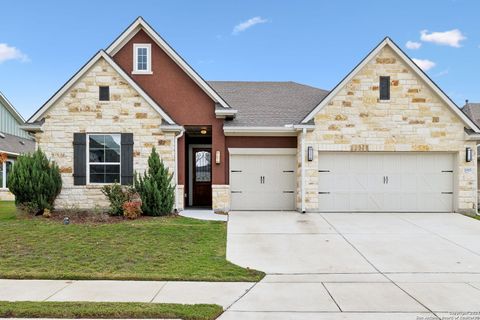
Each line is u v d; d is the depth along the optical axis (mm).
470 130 13602
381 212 13766
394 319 4801
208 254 8102
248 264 7523
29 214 12133
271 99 16672
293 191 14531
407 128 13562
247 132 14156
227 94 17125
